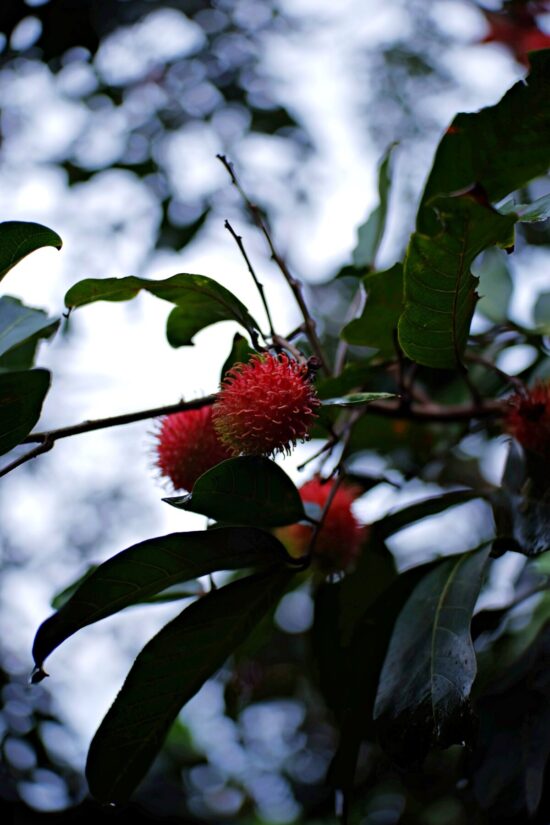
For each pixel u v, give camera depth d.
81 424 0.73
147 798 1.26
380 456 0.98
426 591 0.78
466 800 0.89
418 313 0.75
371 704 0.82
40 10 1.12
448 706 0.73
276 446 0.74
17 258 0.74
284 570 0.77
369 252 0.91
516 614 0.92
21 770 1.09
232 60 1.28
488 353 0.95
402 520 0.85
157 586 0.75
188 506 0.74
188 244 1.21
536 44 1.11
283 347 0.77
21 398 0.71
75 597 0.74
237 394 0.74
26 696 1.14
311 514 0.85
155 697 0.77
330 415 0.86
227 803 1.38
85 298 0.79
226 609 0.76
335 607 0.87
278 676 1.21
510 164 0.81
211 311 0.81
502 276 0.97
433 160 0.81
